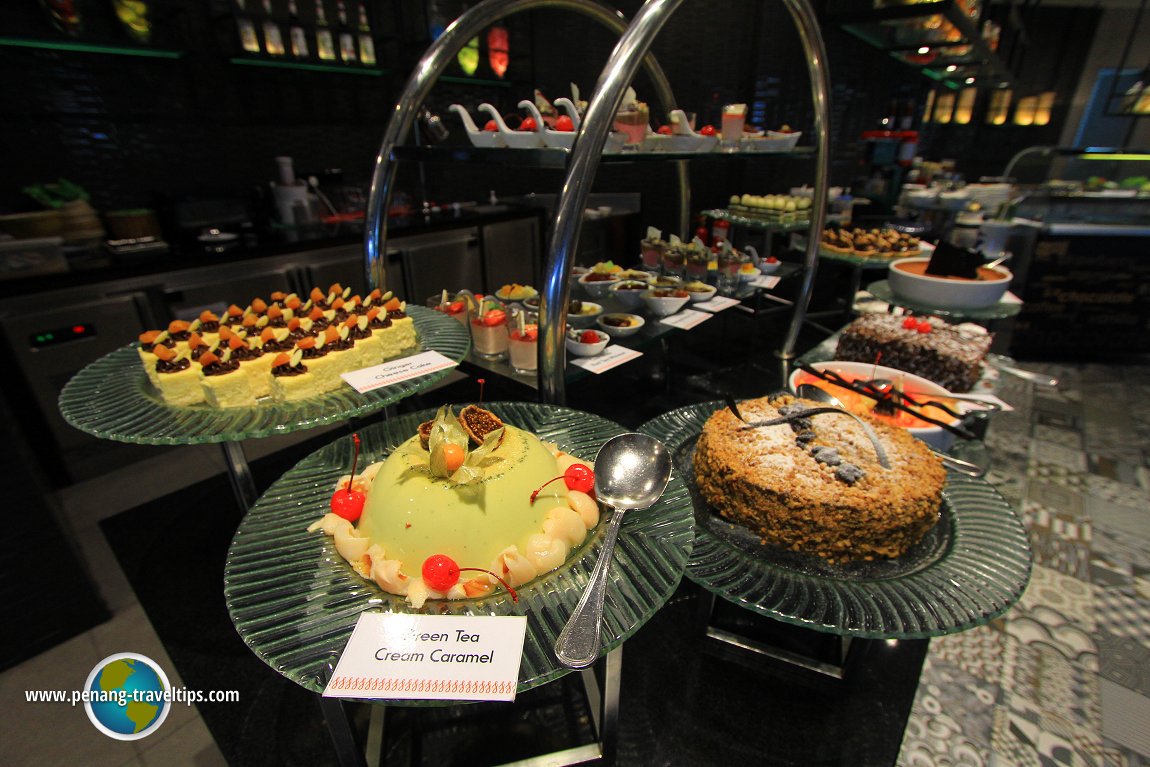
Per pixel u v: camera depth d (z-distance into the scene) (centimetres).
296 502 98
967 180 603
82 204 280
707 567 87
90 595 173
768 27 374
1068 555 203
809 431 108
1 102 274
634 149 140
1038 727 141
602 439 114
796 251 364
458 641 69
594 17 173
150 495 249
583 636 69
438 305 191
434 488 86
